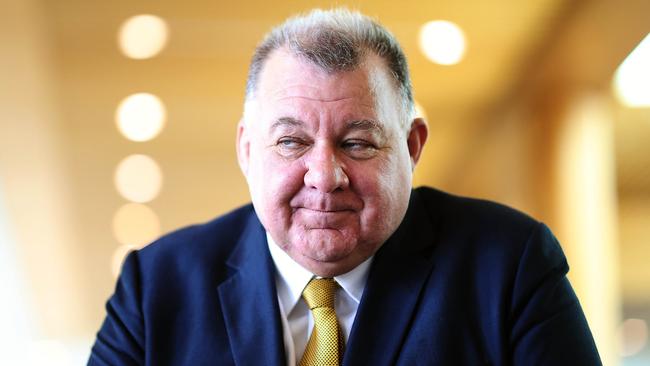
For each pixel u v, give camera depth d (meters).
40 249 5.88
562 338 1.19
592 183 4.73
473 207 1.38
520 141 5.20
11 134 4.80
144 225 6.37
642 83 4.52
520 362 1.20
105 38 4.39
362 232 1.14
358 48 1.12
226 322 1.27
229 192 6.25
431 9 3.95
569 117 4.67
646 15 3.29
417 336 1.21
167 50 4.55
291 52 1.13
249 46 4.50
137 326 1.31
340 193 1.11
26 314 5.99
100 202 6.00
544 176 4.95
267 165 1.14
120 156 5.61
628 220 7.41
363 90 1.11
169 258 1.38
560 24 3.95
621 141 6.30
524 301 1.22
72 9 4.07
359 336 1.21
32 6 3.86
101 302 6.72
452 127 5.51
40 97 4.59
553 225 4.91
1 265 5.54
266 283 1.27
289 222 1.15
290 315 1.28
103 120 5.18
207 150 5.73
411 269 1.27
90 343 6.57
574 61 4.32
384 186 1.13
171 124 5.38
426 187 1.46
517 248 1.27
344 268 1.19
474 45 4.33
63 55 4.51
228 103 5.19
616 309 4.86
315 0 4.01
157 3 4.06
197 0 4.05
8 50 4.10
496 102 5.12
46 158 5.12
